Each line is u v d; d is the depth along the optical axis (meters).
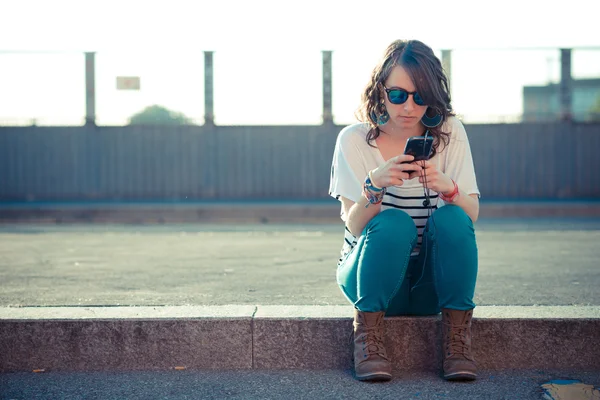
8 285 3.59
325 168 15.21
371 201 2.07
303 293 3.26
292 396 2.01
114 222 11.88
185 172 15.30
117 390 2.08
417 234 2.12
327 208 12.41
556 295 3.21
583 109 15.05
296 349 2.27
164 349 2.28
